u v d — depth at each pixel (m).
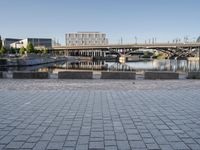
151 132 5.34
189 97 9.57
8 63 51.56
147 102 8.57
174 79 16.48
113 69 48.44
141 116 6.69
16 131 5.41
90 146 4.52
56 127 5.69
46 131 5.40
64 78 16.67
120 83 14.08
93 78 16.88
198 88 12.10
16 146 4.54
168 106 7.95
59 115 6.79
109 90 11.34
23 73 16.72
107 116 6.68
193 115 6.82
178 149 4.41
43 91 10.98
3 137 5.04
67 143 4.68
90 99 9.10
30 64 60.50
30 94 10.19
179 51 81.00
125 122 6.11
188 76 17.00
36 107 7.79
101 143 4.68
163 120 6.31
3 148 4.45
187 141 4.80
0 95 9.94
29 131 5.41
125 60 88.88
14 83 13.93
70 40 144.00
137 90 11.37
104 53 116.00
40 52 102.88
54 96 9.73
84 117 6.57
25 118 6.49
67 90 11.30
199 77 16.80
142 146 4.54
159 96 9.77
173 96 9.79
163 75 16.59
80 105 8.06
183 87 12.45
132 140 4.84
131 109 7.52
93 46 91.94
